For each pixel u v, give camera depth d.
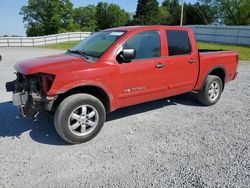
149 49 4.72
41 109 3.96
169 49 5.02
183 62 5.23
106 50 4.27
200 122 5.08
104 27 103.12
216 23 64.25
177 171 3.36
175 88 5.24
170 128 4.76
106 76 4.14
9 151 3.82
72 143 4.07
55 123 3.90
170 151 3.88
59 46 26.70
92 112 4.14
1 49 23.05
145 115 5.42
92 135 4.19
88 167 3.44
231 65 6.42
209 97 6.00
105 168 3.42
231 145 4.10
